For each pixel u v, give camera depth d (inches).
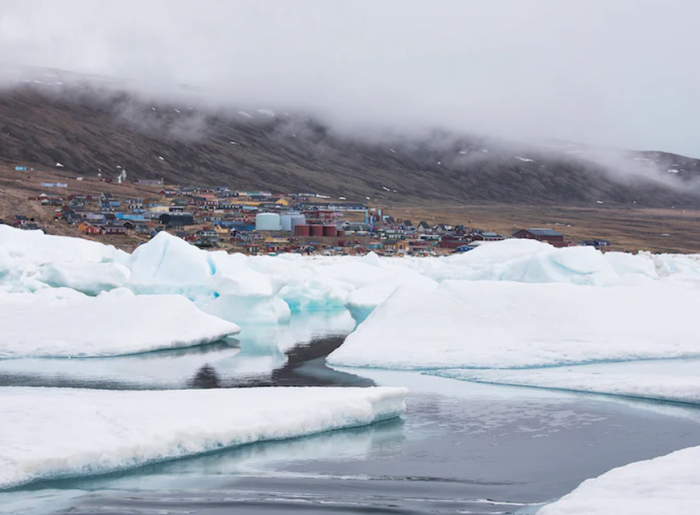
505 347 1130.7
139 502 550.9
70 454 589.3
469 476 623.2
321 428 733.9
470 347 1135.6
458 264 2571.4
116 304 1405.0
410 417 817.5
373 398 781.9
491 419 807.7
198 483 591.5
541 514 446.3
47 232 5861.2
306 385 1005.8
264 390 804.0
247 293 1665.8
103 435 632.4
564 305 1243.8
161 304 1422.2
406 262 3216.0
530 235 7303.2
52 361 1199.6
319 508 543.8
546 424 791.1
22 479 569.9
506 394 925.8
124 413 691.4
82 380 1055.0
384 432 754.8
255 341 1471.5
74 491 568.4
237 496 565.3
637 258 2404.0
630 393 906.1
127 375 1096.2
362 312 1712.6
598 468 649.0
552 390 947.3
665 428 772.0
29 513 526.9
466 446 709.3
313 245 6471.5
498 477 621.0
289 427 710.5
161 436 639.1
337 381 1022.4
